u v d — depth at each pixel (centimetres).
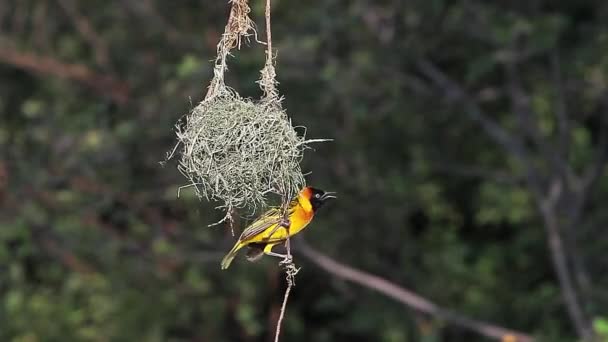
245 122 734
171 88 1461
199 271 1623
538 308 1681
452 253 1727
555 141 1703
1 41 1549
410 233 1741
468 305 1702
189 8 1603
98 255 1586
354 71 1481
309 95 1574
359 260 1673
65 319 1612
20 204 1523
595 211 1705
